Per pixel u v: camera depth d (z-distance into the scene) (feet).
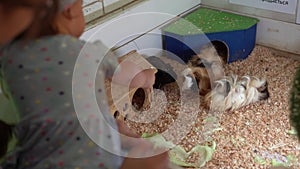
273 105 4.14
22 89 1.98
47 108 1.98
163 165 2.55
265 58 4.87
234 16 5.06
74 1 1.95
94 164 2.10
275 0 4.69
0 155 2.47
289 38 4.78
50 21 1.65
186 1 5.17
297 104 1.80
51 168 2.06
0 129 2.55
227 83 4.13
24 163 2.13
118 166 2.25
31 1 1.39
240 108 4.13
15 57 1.96
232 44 4.74
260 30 4.99
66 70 1.98
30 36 1.65
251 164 3.48
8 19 1.40
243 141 3.74
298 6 4.55
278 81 4.46
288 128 3.84
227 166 3.48
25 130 2.04
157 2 4.72
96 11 4.08
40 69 1.95
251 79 4.24
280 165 3.43
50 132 2.01
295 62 4.77
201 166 3.48
